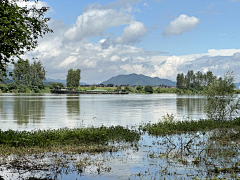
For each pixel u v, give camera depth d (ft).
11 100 251.80
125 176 30.09
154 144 49.44
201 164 35.14
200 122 76.07
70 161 35.63
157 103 223.92
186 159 37.55
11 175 30.07
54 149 41.52
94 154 39.93
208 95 82.48
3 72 40.11
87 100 277.23
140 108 164.76
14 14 37.19
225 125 73.00
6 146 41.78
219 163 35.40
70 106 178.60
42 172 31.22
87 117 108.68
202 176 30.22
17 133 50.98
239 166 33.58
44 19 45.24
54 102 225.56
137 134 59.41
